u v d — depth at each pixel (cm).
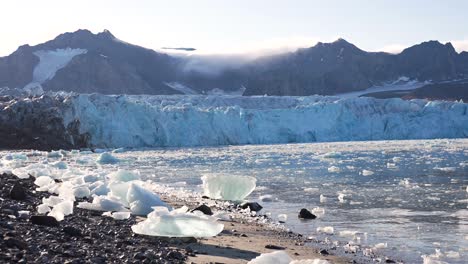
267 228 1201
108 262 630
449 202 1712
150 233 865
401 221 1350
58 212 974
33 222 838
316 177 2644
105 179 1889
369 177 2622
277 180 2512
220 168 3288
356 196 1891
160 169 3231
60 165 2766
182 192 1933
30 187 1531
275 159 4103
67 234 789
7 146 5359
